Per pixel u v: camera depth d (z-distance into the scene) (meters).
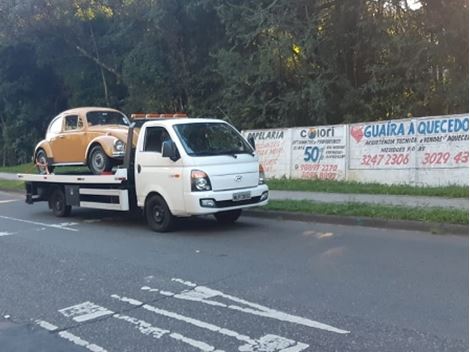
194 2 21.58
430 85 18.25
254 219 11.88
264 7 19.94
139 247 9.31
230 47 22.45
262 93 20.42
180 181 10.04
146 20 24.70
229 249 8.84
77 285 7.11
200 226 11.16
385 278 6.77
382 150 14.77
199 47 23.94
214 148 10.47
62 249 9.43
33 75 34.16
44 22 28.56
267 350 4.78
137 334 5.32
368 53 19.30
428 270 7.05
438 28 18.03
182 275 7.36
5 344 5.21
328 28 19.33
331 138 15.98
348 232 9.91
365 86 18.67
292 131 16.98
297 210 11.62
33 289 7.00
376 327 5.17
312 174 16.42
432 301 5.83
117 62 27.94
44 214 14.23
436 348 4.64
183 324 5.53
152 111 25.16
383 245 8.64
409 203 11.43
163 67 24.20
